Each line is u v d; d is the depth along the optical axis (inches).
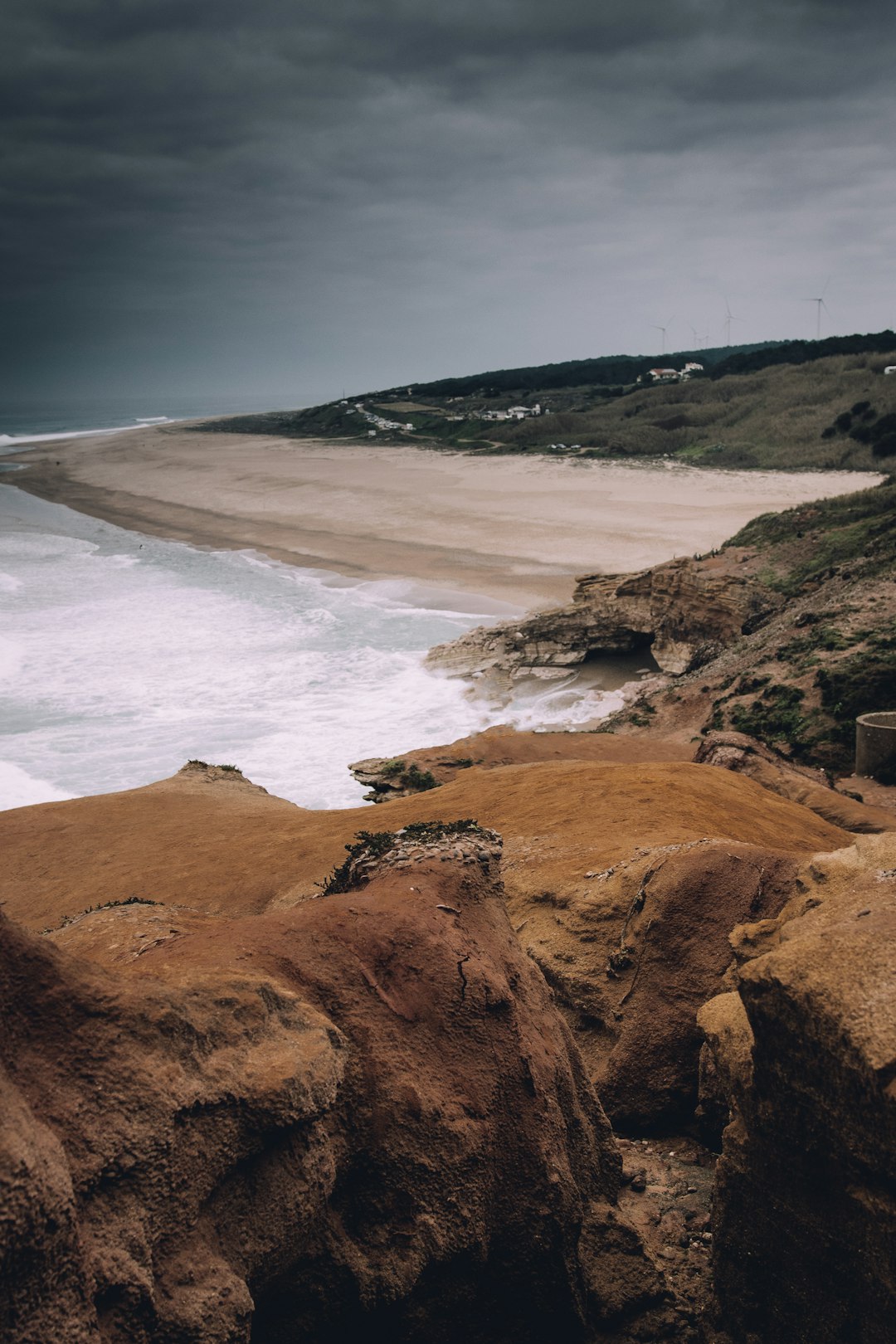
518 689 2118.6
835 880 358.9
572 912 531.5
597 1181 340.2
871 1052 240.5
